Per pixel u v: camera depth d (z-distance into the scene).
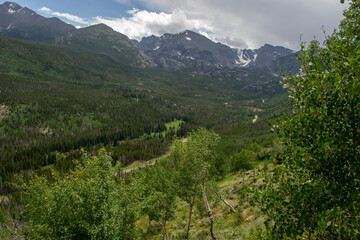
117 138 184.50
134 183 17.69
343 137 5.09
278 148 26.62
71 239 14.45
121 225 14.55
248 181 41.41
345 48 5.49
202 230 26.22
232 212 28.94
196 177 24.22
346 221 5.31
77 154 133.62
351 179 4.96
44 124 195.00
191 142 21.80
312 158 5.58
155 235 35.25
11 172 107.81
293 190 5.93
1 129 174.50
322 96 5.38
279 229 6.26
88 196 14.50
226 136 175.50
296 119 5.68
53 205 14.62
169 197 26.62
